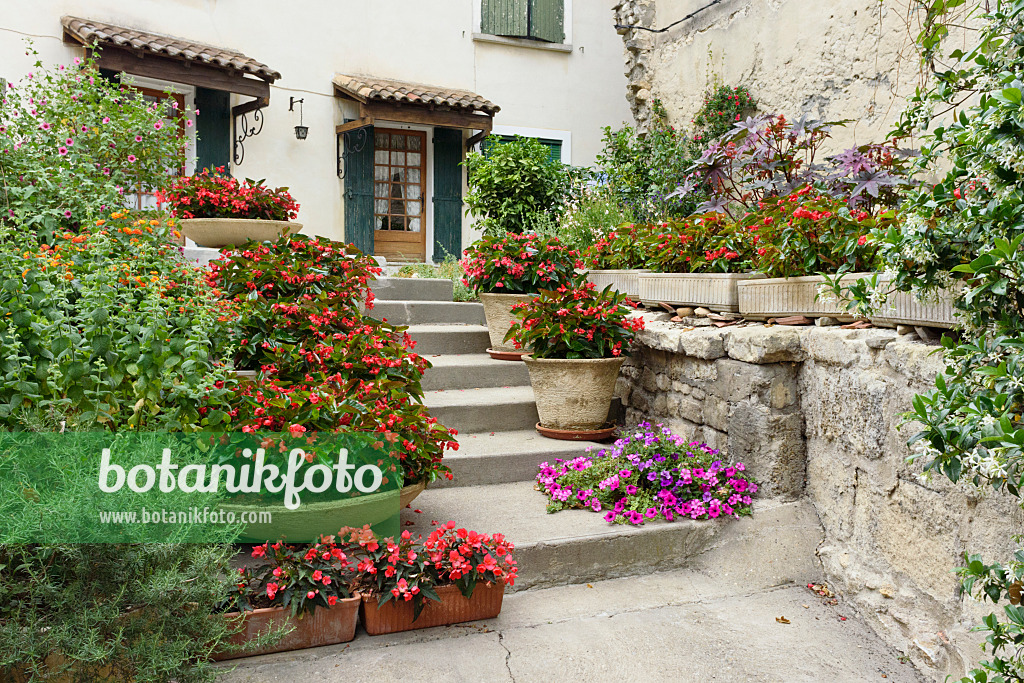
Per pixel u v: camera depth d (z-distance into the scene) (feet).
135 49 22.81
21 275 8.67
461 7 31.63
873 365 9.09
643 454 11.19
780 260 11.21
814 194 13.10
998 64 6.89
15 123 15.26
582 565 9.73
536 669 7.68
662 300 13.99
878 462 9.00
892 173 14.48
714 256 12.78
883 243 7.04
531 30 32.78
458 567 8.18
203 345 9.73
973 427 5.83
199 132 26.12
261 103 25.91
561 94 33.76
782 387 10.59
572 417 12.83
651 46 26.37
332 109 29.22
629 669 7.73
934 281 6.77
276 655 7.80
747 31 21.80
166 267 11.73
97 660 6.18
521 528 10.00
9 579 6.25
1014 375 5.74
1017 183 6.04
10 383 7.84
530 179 23.91
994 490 7.14
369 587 8.29
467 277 16.26
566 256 16.11
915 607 8.27
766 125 17.42
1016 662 5.96
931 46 8.86
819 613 9.07
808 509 10.41
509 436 13.12
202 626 6.83
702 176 17.44
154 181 17.70
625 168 24.94
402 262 30.86
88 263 10.62
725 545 10.21
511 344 15.84
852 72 18.10
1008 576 5.86
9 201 13.82
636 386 14.24
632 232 16.52
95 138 16.31
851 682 7.57
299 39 28.37
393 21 30.32
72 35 23.13
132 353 8.46
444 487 11.68
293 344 11.51
